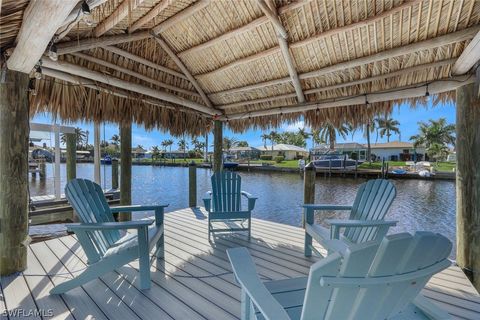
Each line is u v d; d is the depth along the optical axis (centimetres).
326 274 92
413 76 291
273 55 329
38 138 671
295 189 1306
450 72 265
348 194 1185
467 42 234
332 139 2447
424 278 102
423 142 2872
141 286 203
